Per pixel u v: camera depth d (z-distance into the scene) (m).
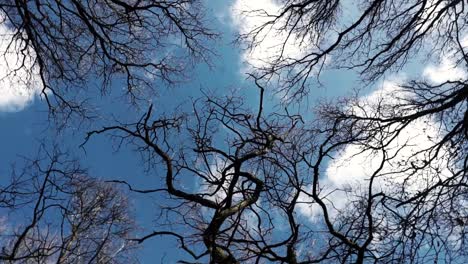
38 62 8.70
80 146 6.30
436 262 5.89
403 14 7.86
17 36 8.21
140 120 6.10
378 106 7.86
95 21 8.74
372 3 8.10
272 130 6.64
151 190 5.76
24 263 7.38
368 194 5.95
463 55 7.26
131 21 9.27
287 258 5.23
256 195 5.79
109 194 8.18
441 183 6.45
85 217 8.01
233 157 5.97
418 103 7.64
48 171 6.82
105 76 9.42
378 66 8.21
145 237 5.22
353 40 8.23
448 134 6.97
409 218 6.05
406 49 7.91
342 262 5.19
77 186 7.38
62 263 7.43
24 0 7.73
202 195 5.93
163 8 9.19
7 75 8.54
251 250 5.54
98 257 8.06
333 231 5.31
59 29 8.62
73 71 9.12
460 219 6.25
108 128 6.21
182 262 5.04
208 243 5.31
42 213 6.71
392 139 7.36
